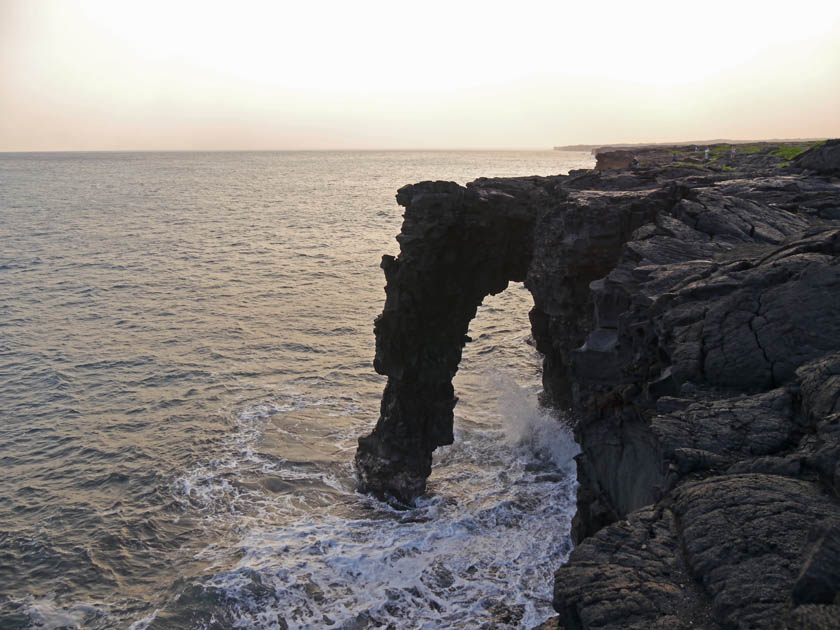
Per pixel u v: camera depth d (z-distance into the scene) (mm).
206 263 94188
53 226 130625
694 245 22484
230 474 35406
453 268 37125
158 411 43594
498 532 30203
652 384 15812
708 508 9992
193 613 24484
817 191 29297
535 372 52938
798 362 13602
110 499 32969
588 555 9820
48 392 46656
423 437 35875
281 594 25406
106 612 24828
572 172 38000
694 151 82438
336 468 36531
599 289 22188
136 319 65188
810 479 10414
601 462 21672
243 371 51094
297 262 95625
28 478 35094
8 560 28156
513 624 23625
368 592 25625
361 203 183500
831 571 7504
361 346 57875
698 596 8656
